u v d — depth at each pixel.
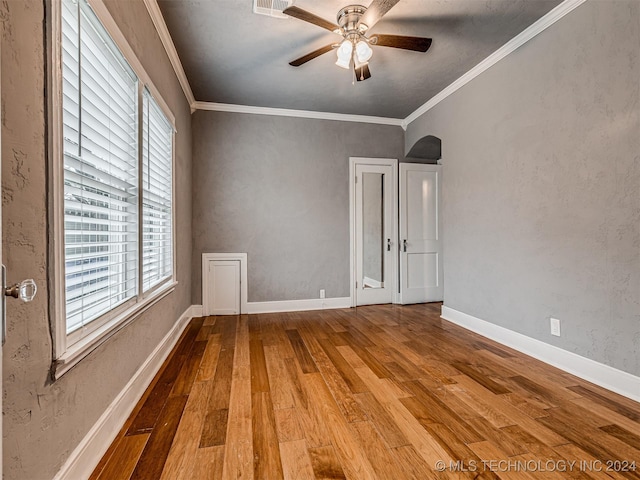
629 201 1.92
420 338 3.04
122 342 1.70
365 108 4.09
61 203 1.13
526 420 1.70
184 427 1.64
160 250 2.56
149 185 2.24
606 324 2.05
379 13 2.01
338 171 4.32
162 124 2.61
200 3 2.21
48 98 1.08
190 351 2.72
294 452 1.46
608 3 1.99
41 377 1.04
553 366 2.38
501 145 2.84
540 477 1.31
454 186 3.48
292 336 3.12
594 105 2.09
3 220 0.89
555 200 2.36
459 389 2.04
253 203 4.04
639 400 1.88
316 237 4.24
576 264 2.22
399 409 1.81
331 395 1.97
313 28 2.49
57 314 1.11
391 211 4.52
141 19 1.99
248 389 2.04
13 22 0.92
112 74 1.65
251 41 2.65
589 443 1.52
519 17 2.38
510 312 2.79
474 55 2.89
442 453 1.45
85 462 1.30
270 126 4.09
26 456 0.97
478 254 3.15
